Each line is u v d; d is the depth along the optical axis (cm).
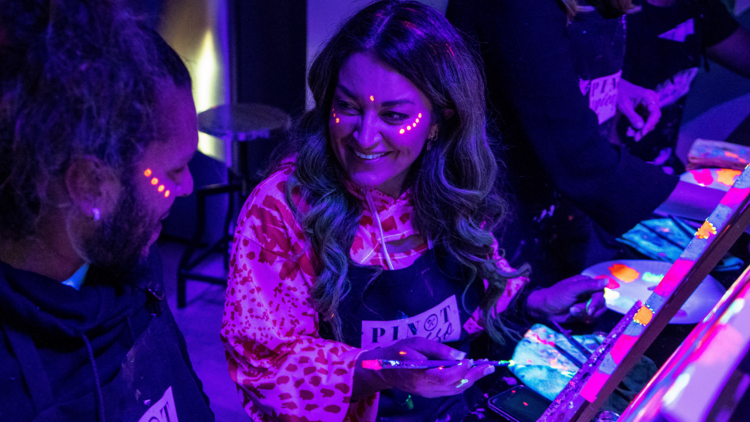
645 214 145
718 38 211
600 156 140
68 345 68
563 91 135
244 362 107
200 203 287
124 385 73
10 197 56
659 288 50
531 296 133
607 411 99
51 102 52
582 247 173
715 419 22
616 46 163
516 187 157
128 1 57
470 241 114
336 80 98
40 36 52
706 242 49
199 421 88
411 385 95
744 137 281
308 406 102
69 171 55
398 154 98
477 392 119
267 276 105
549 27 133
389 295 111
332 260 104
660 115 208
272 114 274
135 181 59
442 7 212
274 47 288
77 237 60
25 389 63
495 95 142
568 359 117
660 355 118
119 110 55
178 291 293
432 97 97
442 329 118
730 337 26
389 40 91
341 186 106
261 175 119
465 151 109
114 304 72
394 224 111
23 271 61
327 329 113
